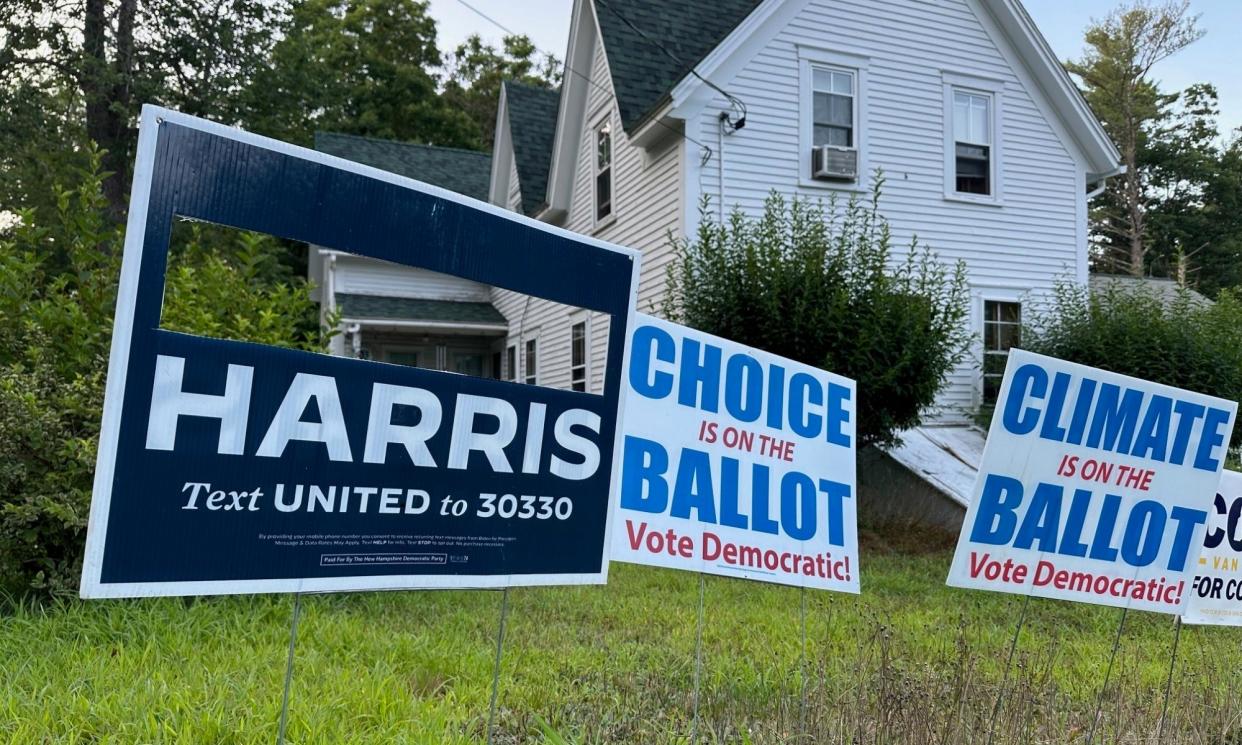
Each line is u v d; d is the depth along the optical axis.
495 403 2.48
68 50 22.50
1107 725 3.78
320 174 2.13
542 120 19.59
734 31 11.52
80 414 5.18
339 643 4.43
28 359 5.87
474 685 4.00
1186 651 5.53
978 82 13.42
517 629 5.15
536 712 3.60
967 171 13.38
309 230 2.11
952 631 5.57
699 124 11.64
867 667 3.92
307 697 3.54
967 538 3.40
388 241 2.23
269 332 6.82
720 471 3.19
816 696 3.84
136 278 1.89
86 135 23.19
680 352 3.13
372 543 2.24
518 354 17.31
